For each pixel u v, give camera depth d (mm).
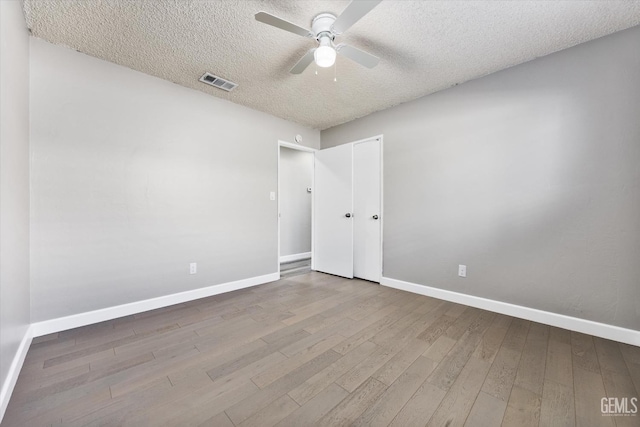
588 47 2057
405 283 3172
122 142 2400
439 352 1795
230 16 1795
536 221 2289
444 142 2836
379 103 3207
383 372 1578
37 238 1999
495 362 1678
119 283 2385
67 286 2133
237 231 3234
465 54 2229
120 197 2391
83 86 2207
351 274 3729
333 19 1771
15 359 1500
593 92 2037
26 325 1808
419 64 2375
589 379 1507
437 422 1212
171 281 2701
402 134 3197
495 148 2500
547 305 2242
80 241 2191
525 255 2346
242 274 3289
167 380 1496
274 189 3646
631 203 1911
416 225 3072
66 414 1241
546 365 1642
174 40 2045
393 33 1968
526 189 2336
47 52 2053
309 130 4129
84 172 2209
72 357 1719
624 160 1932
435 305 2670
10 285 1447
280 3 1686
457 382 1488
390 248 3322
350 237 3756
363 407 1305
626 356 1736
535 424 1199
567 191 2148
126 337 1998
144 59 2301
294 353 1783
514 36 1999
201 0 1650
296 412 1271
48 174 2047
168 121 2678
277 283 3496
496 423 1205
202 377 1525
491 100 2523
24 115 1829
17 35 1637
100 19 1812
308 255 5605
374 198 3520
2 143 1335
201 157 2920
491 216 2529
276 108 3369
